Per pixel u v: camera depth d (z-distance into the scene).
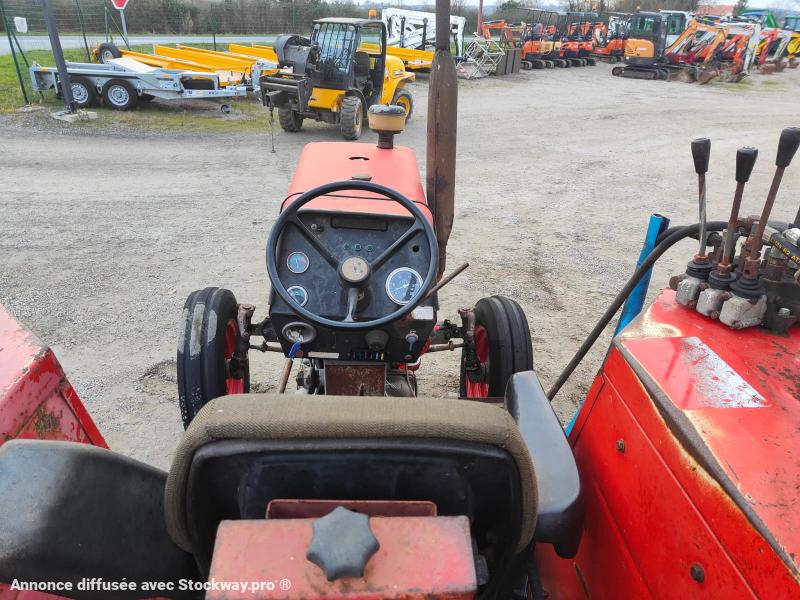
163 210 7.07
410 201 2.27
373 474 1.26
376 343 2.24
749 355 1.52
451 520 1.12
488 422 1.24
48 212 6.79
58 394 1.89
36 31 23.67
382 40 12.18
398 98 13.44
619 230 7.29
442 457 1.24
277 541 1.08
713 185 9.55
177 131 11.22
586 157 11.09
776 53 31.22
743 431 1.26
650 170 10.33
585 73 25.69
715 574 1.14
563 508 1.48
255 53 16.34
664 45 24.20
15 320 1.96
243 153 9.98
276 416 1.21
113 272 5.36
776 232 1.64
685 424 1.29
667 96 19.89
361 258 2.09
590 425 1.76
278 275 2.25
